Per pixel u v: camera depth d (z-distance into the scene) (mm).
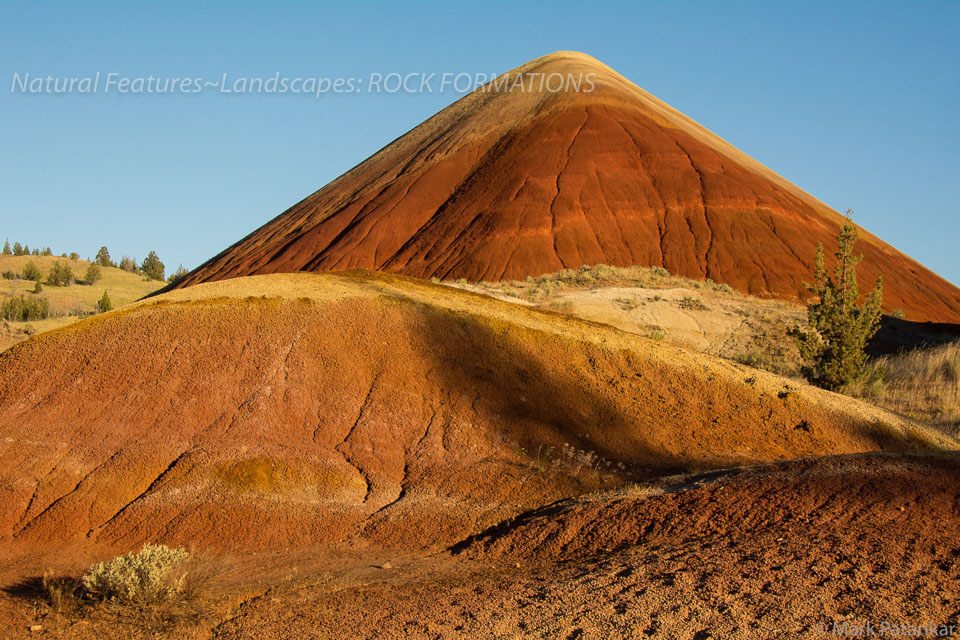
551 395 17969
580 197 68062
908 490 10797
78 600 10453
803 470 12305
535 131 80125
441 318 19391
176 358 17266
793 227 65938
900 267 72375
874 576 8531
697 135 86000
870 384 28688
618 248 62469
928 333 41156
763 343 36500
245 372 17156
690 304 41344
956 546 8992
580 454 16094
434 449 16047
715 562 9477
